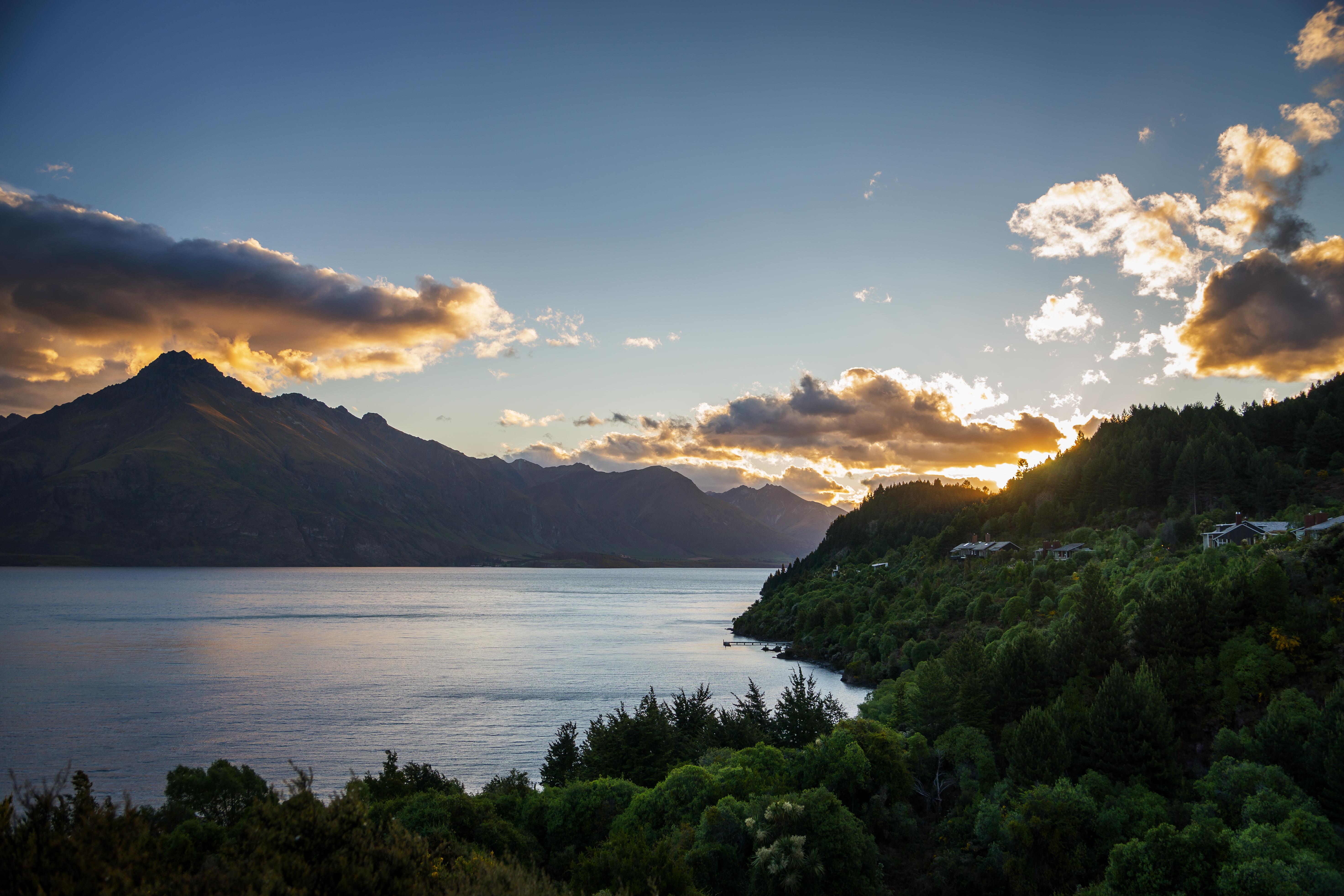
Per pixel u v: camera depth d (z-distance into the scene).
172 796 74.12
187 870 38.47
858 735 85.69
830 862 64.31
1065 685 94.44
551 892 38.06
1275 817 60.00
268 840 32.62
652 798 73.12
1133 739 74.88
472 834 67.19
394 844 34.84
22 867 27.39
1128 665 96.75
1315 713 71.81
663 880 51.44
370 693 176.62
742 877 65.00
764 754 85.19
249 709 157.00
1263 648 84.81
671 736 97.25
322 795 103.62
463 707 161.00
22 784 106.50
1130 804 67.81
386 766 83.75
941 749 88.38
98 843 29.14
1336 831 60.09
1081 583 145.12
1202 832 57.00
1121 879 57.56
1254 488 199.25
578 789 75.62
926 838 78.81
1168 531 172.25
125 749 125.81
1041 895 63.84
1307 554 99.69
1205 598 94.38
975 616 174.38
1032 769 76.38
